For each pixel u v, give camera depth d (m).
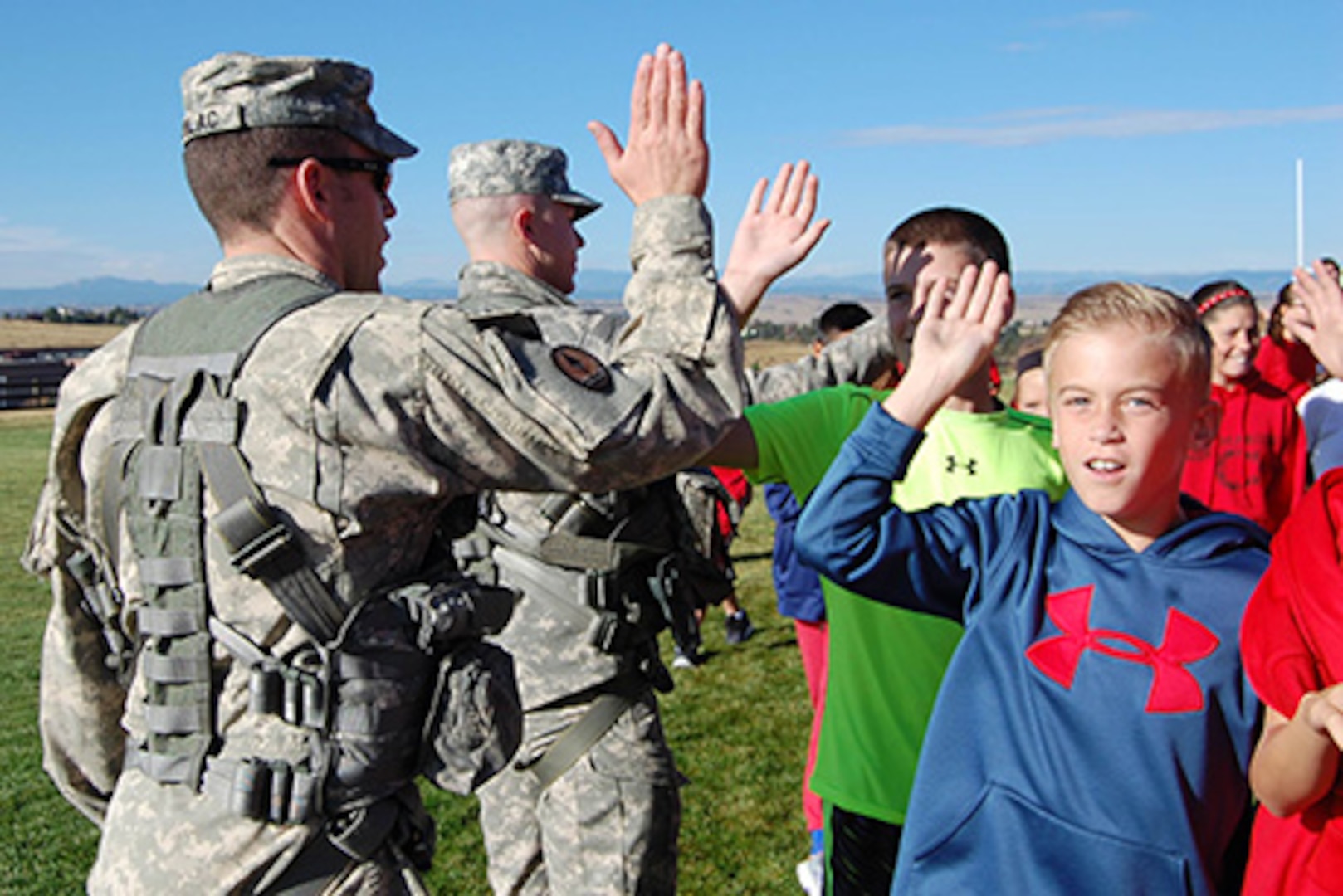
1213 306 5.05
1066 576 1.81
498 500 3.03
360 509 1.77
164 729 1.82
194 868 1.79
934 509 1.96
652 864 3.04
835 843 2.45
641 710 3.08
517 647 3.02
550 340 2.74
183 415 1.82
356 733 1.81
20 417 31.39
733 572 3.29
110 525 1.93
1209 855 1.70
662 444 1.83
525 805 3.12
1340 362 2.31
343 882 1.85
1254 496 4.98
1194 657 1.71
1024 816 1.72
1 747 5.80
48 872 4.42
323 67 2.00
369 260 2.13
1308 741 1.56
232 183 1.98
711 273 1.99
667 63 1.99
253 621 1.79
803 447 2.40
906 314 2.49
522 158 3.39
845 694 2.41
